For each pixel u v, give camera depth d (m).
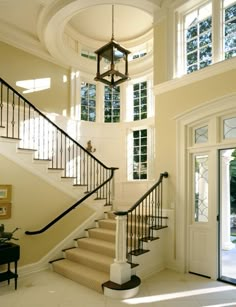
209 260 4.40
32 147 6.30
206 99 4.52
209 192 4.51
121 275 3.79
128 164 7.60
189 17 5.25
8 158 4.45
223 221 6.26
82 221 5.54
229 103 4.21
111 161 7.67
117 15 6.46
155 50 5.53
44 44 6.48
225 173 6.29
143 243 4.51
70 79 7.36
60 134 6.91
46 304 3.44
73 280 4.26
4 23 5.96
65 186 5.31
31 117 6.39
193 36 5.14
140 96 7.73
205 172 4.66
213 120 4.50
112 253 4.55
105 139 7.74
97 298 3.61
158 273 4.57
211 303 3.48
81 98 7.68
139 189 7.12
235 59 4.13
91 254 4.71
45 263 4.80
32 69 6.58
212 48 4.64
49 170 5.06
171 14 5.29
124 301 3.52
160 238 4.76
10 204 4.42
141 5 5.34
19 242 4.51
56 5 5.25
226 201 6.29
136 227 4.96
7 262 3.84
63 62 7.20
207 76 4.54
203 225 4.54
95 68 7.72
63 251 5.05
